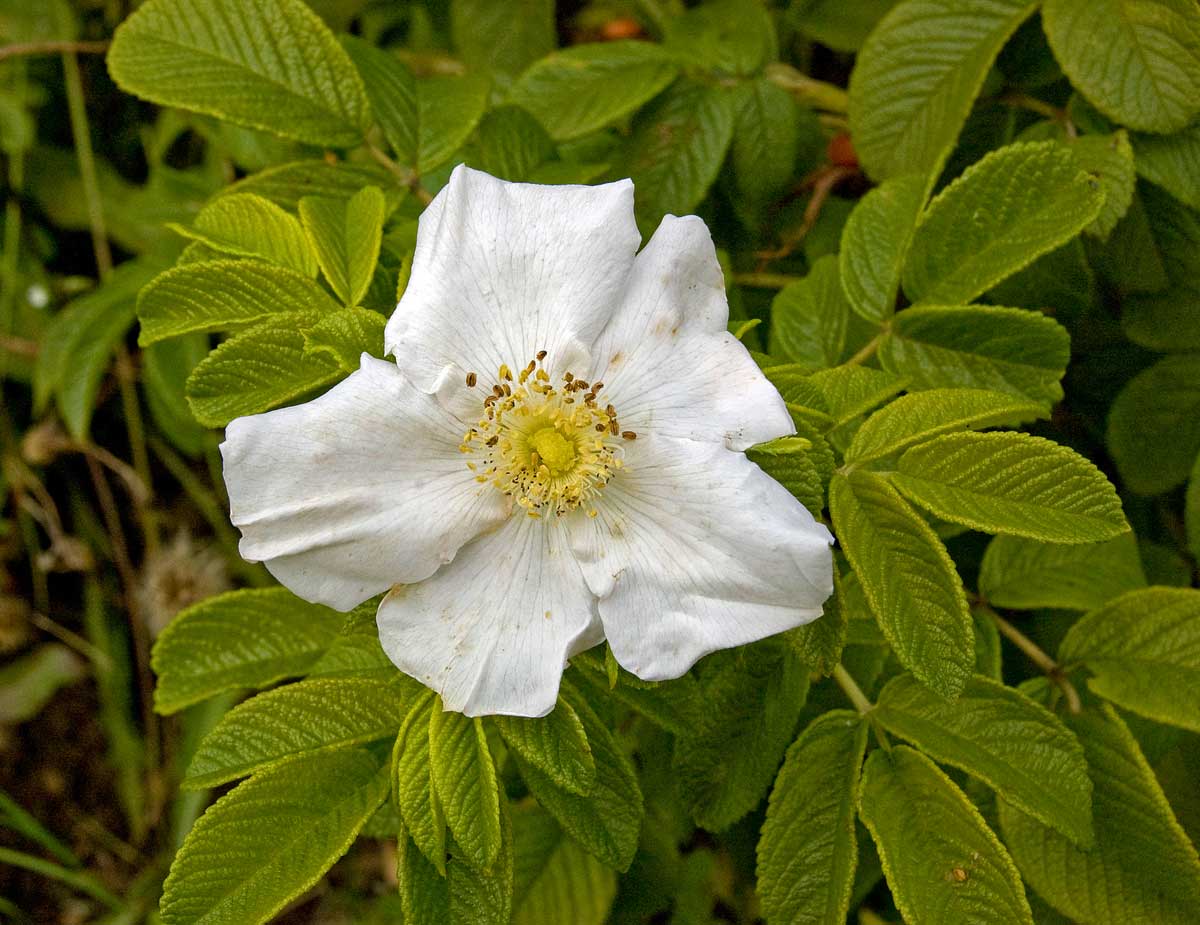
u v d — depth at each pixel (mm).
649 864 322
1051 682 268
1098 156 277
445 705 218
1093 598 278
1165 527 351
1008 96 313
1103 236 275
